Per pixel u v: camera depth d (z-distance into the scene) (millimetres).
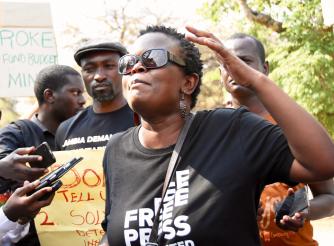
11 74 5668
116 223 2223
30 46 5738
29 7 5746
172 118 2314
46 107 4289
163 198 2164
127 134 2439
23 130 3961
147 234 2154
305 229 3199
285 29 13648
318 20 12852
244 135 2184
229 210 2100
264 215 3098
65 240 3447
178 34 2334
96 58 3838
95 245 3455
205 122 2281
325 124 12836
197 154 2203
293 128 2037
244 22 13695
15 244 3473
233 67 2119
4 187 3510
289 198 2697
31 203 2566
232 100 3453
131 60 2275
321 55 12414
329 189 3098
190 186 2148
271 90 2086
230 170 2133
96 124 3826
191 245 2078
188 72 2318
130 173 2289
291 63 12641
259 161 2141
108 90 3809
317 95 12445
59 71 4328
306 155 2031
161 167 2232
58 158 3512
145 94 2236
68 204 3480
